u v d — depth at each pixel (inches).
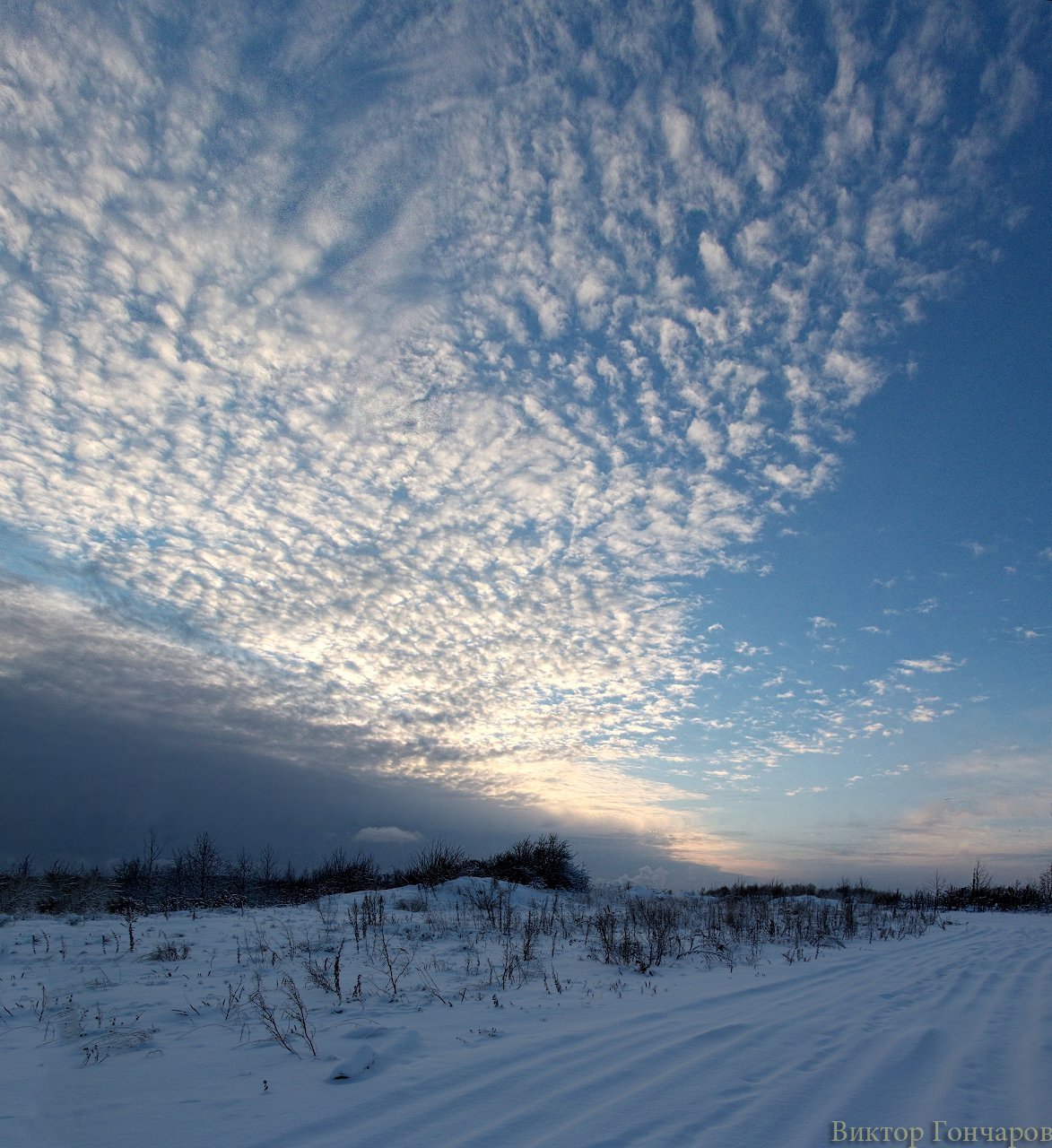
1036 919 1077.1
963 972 443.5
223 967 409.4
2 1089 213.3
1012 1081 217.5
